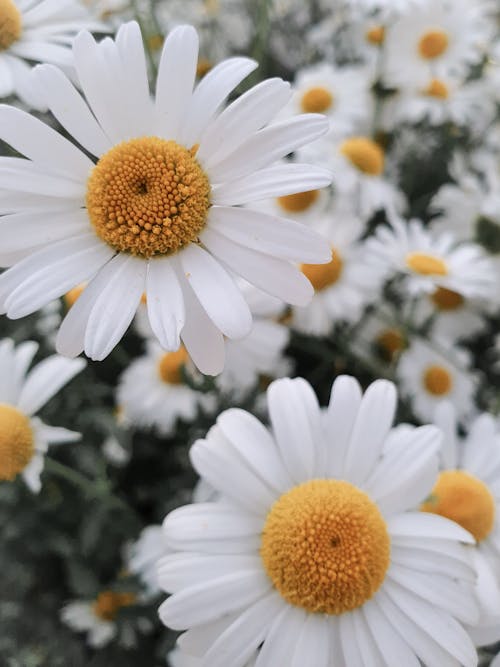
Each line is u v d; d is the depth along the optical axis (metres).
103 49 0.10
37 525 0.18
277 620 0.10
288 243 0.09
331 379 0.19
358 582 0.10
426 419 0.18
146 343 0.18
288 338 0.17
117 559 0.19
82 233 0.10
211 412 0.16
